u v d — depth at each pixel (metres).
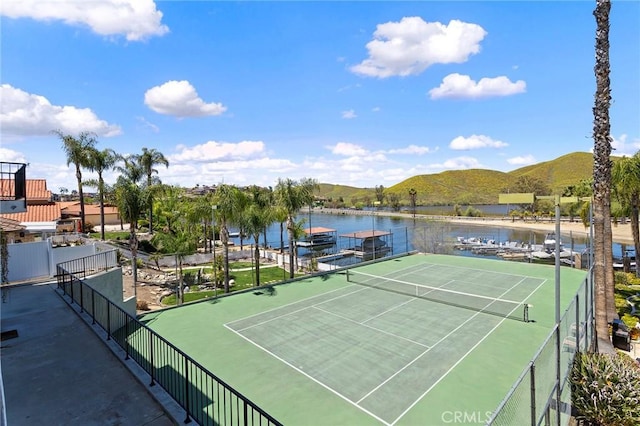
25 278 14.56
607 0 12.47
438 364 10.92
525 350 11.86
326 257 40.94
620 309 17.80
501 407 4.72
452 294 18.91
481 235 62.03
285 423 8.09
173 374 9.93
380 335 13.28
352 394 9.30
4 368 7.26
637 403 7.85
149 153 49.56
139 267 29.02
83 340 8.65
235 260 38.25
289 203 24.03
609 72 12.78
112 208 59.62
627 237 51.22
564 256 33.53
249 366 10.87
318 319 15.12
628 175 23.69
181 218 39.44
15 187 9.84
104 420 5.67
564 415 8.00
